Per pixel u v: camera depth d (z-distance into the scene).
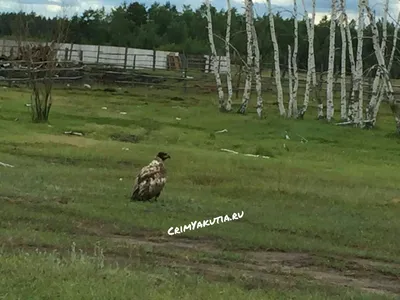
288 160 22.50
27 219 10.80
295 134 28.89
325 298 7.39
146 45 80.06
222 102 37.59
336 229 12.08
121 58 62.12
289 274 8.82
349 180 18.77
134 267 8.03
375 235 11.84
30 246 8.91
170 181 16.78
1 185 13.73
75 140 23.72
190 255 9.37
